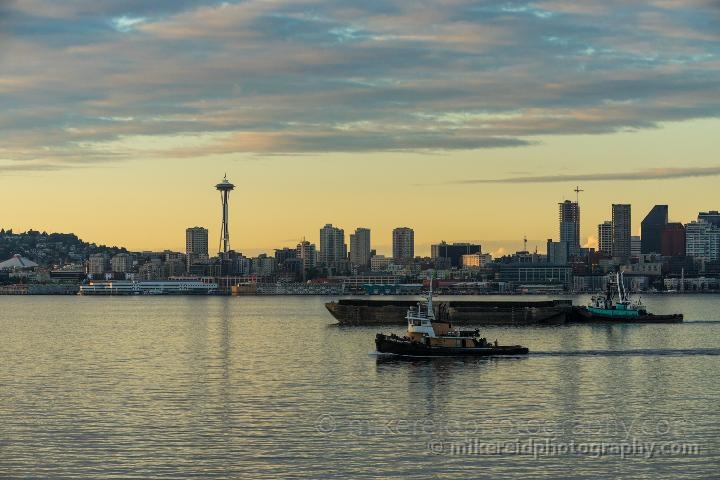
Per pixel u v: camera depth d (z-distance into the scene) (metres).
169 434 120.50
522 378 165.00
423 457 110.31
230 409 136.62
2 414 133.12
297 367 184.62
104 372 179.75
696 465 107.50
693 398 145.00
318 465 107.06
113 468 105.81
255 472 104.62
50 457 109.88
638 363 186.75
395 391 151.75
